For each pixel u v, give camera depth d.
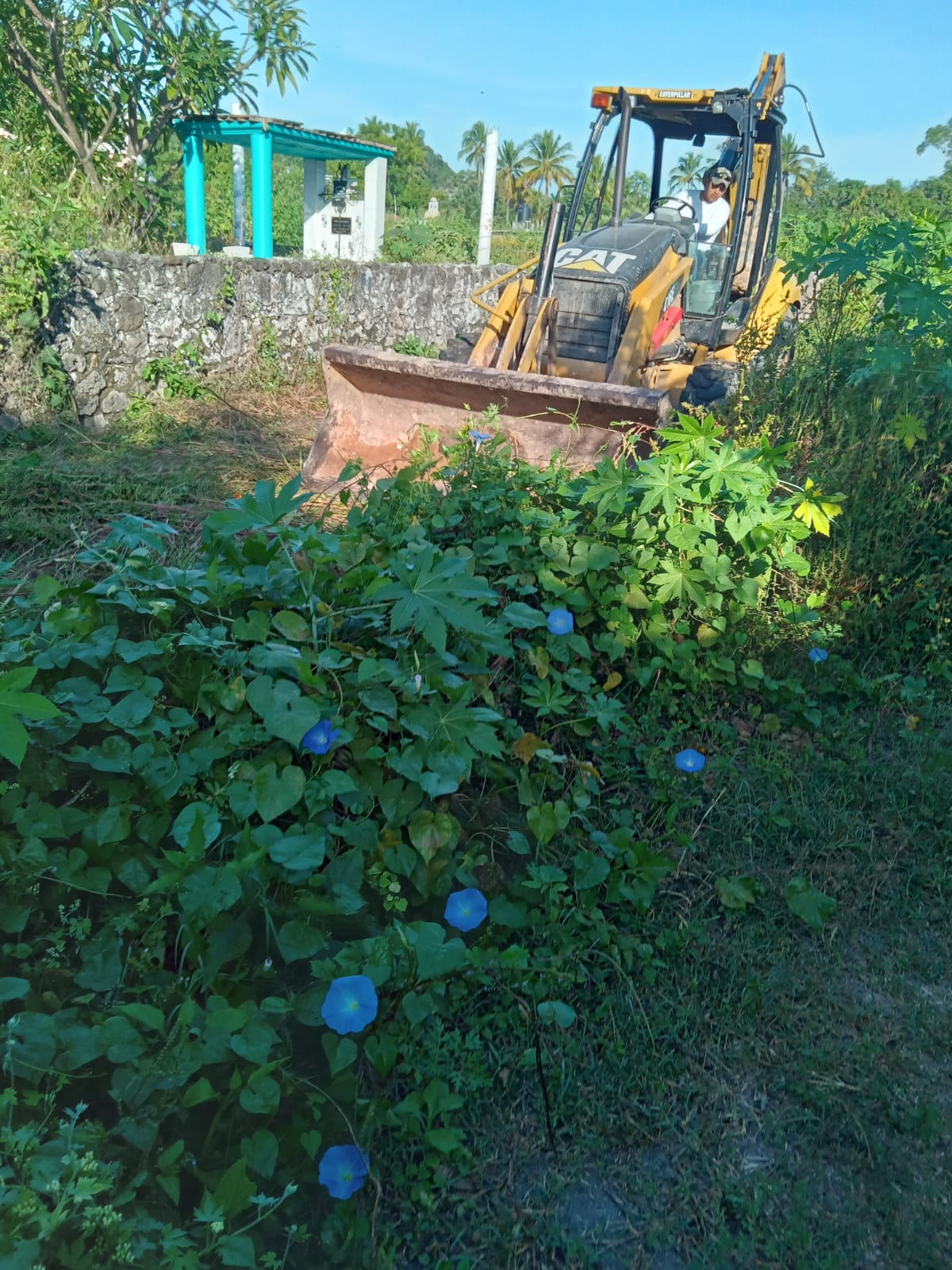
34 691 2.48
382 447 5.89
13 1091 1.74
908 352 4.53
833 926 2.86
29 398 7.32
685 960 2.69
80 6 10.73
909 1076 2.40
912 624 4.19
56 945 2.08
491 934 2.62
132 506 5.66
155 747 2.38
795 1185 2.12
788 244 12.02
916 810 3.32
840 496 3.85
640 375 6.86
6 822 2.25
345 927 2.37
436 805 2.68
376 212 19.53
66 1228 1.63
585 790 3.10
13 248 7.10
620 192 7.84
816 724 3.66
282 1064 2.04
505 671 3.45
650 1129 2.25
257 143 14.71
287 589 2.88
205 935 2.06
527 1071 2.35
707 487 3.78
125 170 11.24
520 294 7.14
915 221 6.30
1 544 5.11
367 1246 1.90
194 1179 1.88
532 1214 2.05
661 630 3.71
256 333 9.38
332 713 2.58
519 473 4.02
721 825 3.19
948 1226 2.07
